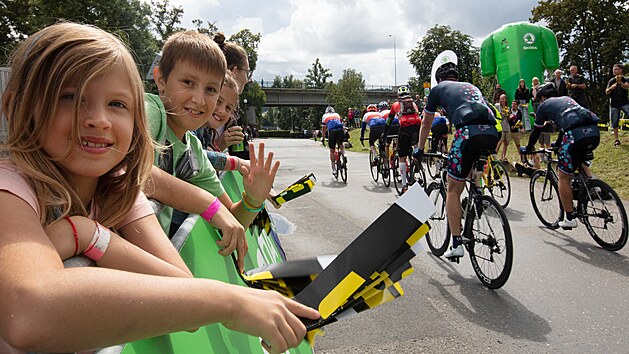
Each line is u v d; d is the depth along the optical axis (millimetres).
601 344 2818
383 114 10297
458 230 4020
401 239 940
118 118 786
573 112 4770
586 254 4523
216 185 1860
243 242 1477
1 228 619
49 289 546
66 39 741
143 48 32219
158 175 1354
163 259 971
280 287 1218
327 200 7883
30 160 718
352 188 9273
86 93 746
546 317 3189
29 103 718
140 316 594
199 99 1572
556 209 5543
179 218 1619
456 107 4137
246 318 740
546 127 9586
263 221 2072
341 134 10234
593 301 3438
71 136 727
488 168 6781
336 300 927
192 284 686
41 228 659
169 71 1579
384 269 930
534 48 17312
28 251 594
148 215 1029
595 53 33375
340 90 61562
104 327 565
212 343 1079
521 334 2951
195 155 1731
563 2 33125
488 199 3729
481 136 3936
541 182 5703
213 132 2887
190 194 1428
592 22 32469
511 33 17531
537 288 3709
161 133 1445
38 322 531
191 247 1304
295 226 5965
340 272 965
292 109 101500
